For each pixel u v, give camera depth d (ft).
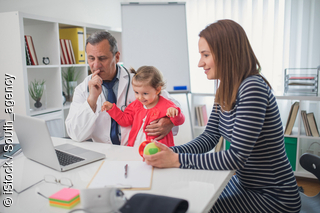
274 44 9.38
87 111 4.69
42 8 8.66
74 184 2.96
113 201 2.29
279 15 9.27
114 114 5.21
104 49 4.97
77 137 4.71
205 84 10.87
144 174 3.11
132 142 5.32
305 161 4.01
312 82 7.88
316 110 8.95
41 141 3.30
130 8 9.43
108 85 5.56
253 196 3.37
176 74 9.60
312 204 3.90
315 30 8.83
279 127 3.31
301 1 8.89
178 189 2.77
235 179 3.88
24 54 6.82
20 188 2.89
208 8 10.45
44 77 8.19
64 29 8.73
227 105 3.37
